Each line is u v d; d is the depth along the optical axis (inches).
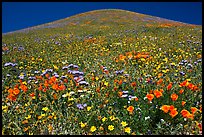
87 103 247.0
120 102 250.1
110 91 274.7
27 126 205.8
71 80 304.8
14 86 313.9
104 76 333.7
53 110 229.8
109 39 752.3
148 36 787.4
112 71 367.6
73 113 226.2
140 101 245.0
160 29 1022.4
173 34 829.2
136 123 211.8
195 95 255.1
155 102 231.0
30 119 213.9
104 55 511.8
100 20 1856.5
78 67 399.9
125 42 666.2
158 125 203.8
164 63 417.4
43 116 216.7
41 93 268.1
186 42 636.7
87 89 279.4
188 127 202.7
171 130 200.4
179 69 368.2
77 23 1797.5
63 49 622.5
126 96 246.7
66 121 211.2
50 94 261.4
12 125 206.8
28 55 562.3
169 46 590.9
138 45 613.9
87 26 1566.2
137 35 841.5
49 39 880.9
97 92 269.3
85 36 935.0
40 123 210.8
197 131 196.4
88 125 209.9
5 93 297.3
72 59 488.1
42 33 1209.4
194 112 202.8
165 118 213.2
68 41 783.7
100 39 761.6
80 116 219.1
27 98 263.0
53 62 468.1
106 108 238.8
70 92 247.9
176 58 460.8
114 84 289.1
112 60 450.3
